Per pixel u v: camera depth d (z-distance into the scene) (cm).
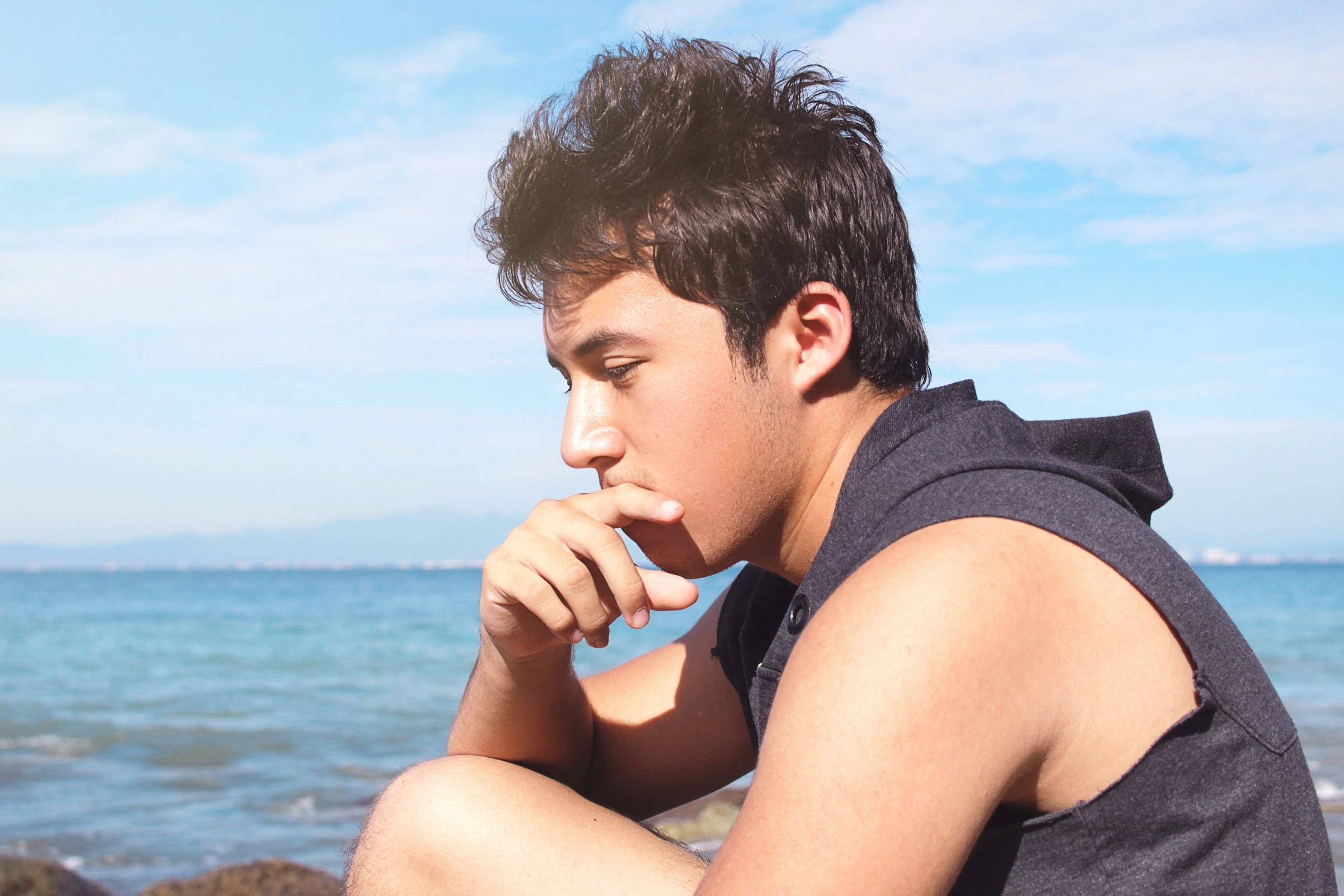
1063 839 104
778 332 134
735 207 130
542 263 137
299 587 9869
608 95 137
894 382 143
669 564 141
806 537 140
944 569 100
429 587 9425
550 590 144
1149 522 139
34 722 1548
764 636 162
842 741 94
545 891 140
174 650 2994
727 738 192
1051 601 102
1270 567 17838
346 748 1298
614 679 201
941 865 94
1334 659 2184
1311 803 113
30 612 5362
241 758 1230
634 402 135
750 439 133
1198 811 104
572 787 186
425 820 147
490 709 168
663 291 131
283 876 541
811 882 91
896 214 147
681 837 516
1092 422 139
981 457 118
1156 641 106
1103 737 103
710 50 141
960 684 95
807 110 145
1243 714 107
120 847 815
